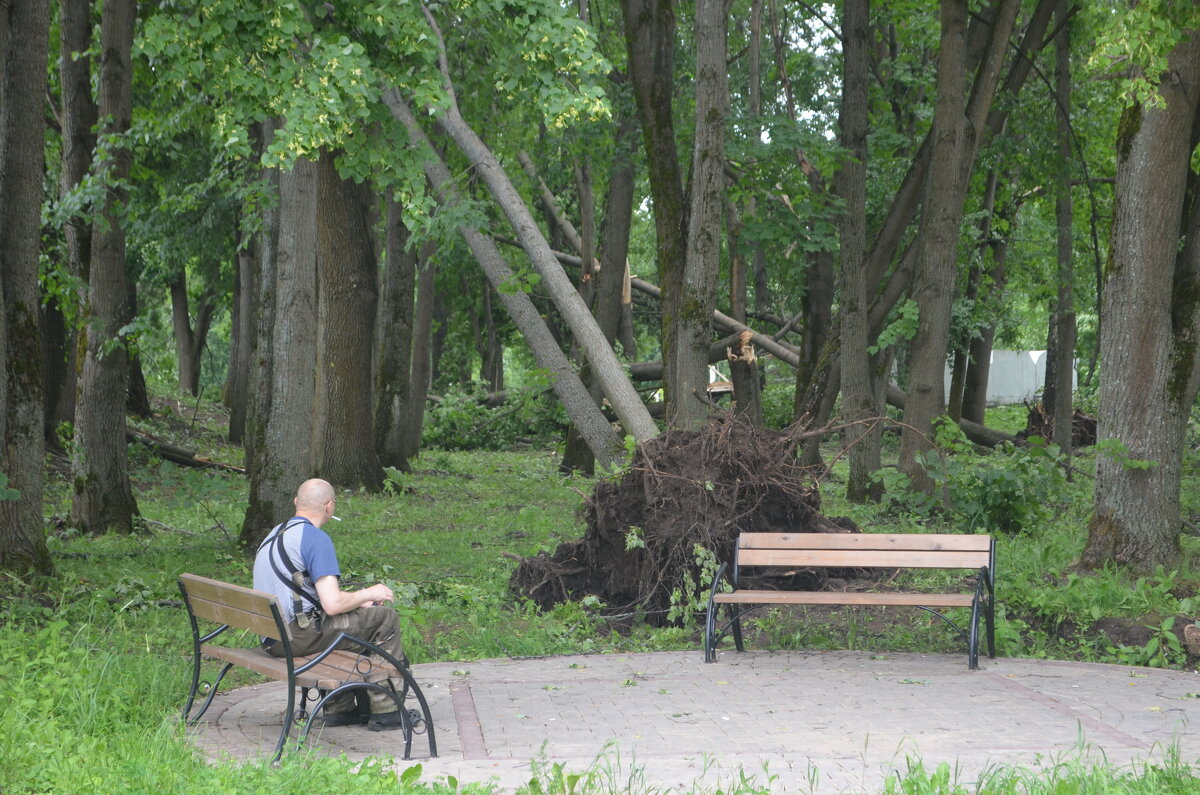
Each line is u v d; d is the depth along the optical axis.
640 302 37.72
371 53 9.22
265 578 5.66
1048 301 31.59
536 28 9.07
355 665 5.29
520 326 14.34
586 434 14.05
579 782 4.57
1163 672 7.24
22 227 10.00
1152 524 9.75
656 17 15.73
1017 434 29.94
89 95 14.57
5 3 9.78
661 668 7.53
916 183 17.88
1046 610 8.80
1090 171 25.19
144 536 14.21
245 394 29.75
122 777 4.45
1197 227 9.98
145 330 13.80
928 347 14.98
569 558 10.30
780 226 17.20
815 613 9.21
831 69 26.11
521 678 7.18
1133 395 9.80
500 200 14.26
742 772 4.48
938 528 13.40
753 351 23.70
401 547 13.84
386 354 24.75
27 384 9.90
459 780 4.74
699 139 14.05
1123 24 8.72
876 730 5.64
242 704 6.41
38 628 8.29
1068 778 4.37
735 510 9.90
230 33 8.77
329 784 4.45
